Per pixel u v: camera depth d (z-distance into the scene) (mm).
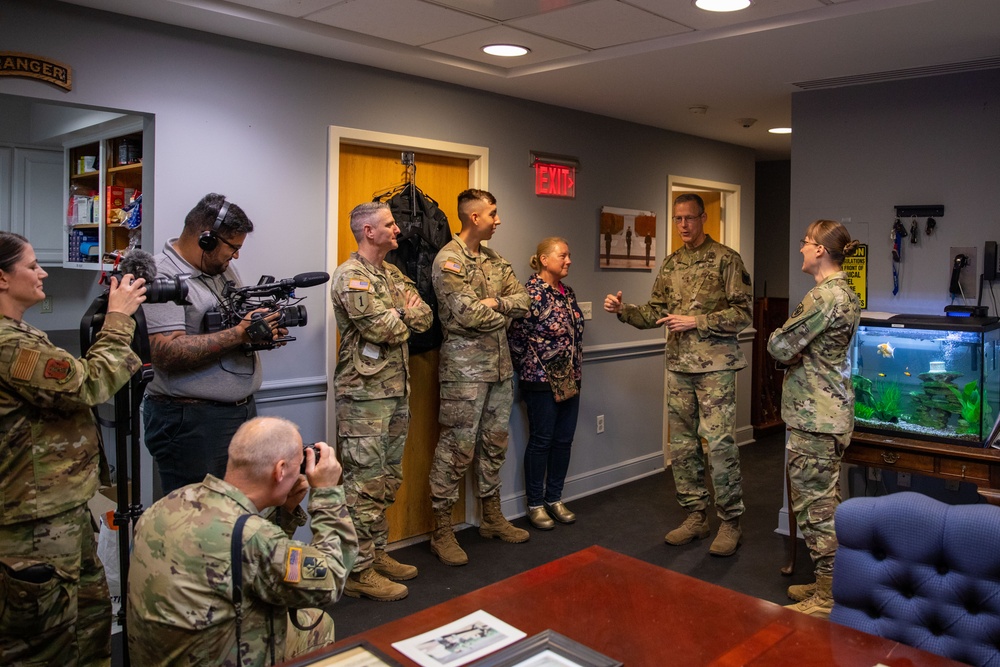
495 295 3895
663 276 4148
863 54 3391
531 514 4336
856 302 3152
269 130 3328
